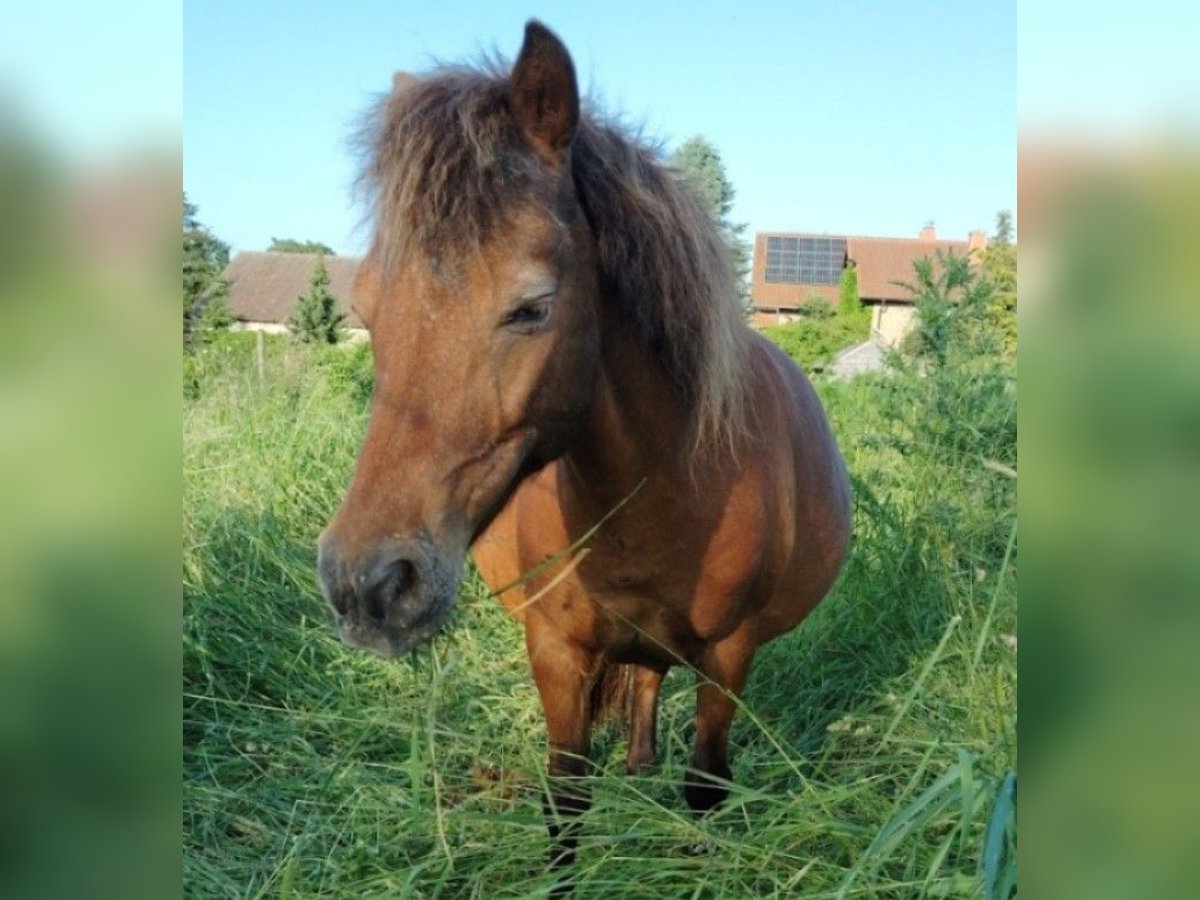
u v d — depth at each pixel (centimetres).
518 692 315
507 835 212
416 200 143
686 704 315
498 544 227
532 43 151
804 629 343
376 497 142
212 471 458
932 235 2977
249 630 343
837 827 176
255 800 246
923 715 267
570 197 160
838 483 263
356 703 299
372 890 196
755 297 2719
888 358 543
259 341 649
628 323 175
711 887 175
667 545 191
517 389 150
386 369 145
